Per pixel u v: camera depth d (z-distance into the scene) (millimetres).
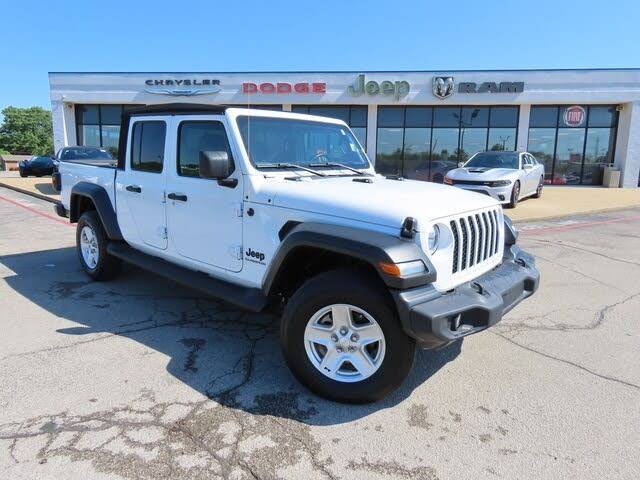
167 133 4473
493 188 12500
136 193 4914
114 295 5406
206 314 4871
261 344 4184
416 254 2934
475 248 3482
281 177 3893
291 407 3197
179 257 4504
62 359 3799
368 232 3062
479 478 2555
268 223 3623
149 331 4402
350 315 3170
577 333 4566
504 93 21062
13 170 47688
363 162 4844
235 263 3934
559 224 11234
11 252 7590
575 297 5668
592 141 22078
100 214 5348
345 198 3328
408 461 2684
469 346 4242
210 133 4043
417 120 22250
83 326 4492
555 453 2764
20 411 3066
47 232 9445
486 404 3283
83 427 2914
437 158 22500
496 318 3152
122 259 5305
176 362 3799
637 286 6148
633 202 15156
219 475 2537
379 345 3090
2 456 2639
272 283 3514
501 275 3674
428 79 21203
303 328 3295
